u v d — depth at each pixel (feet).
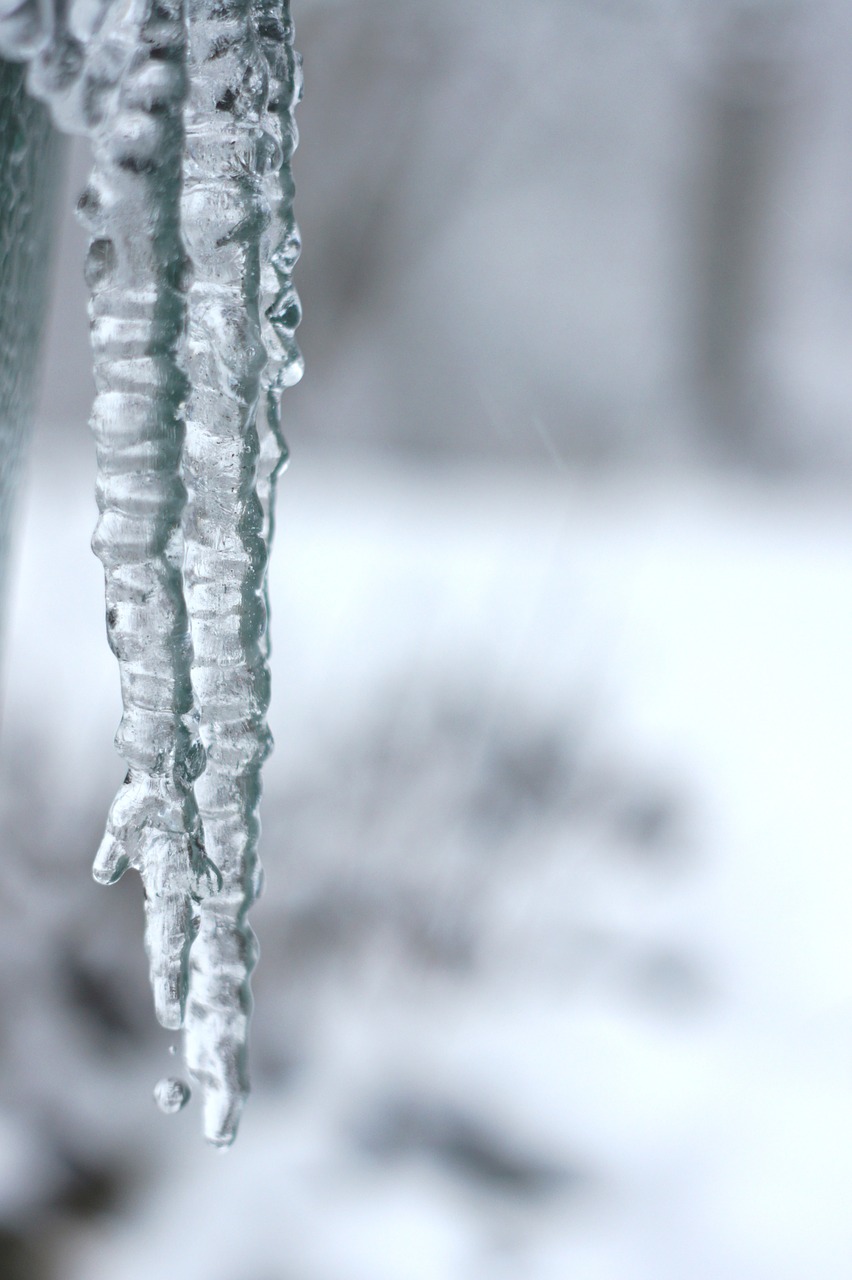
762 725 9.86
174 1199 4.63
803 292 25.55
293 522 15.03
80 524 8.87
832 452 23.67
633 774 7.96
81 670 7.09
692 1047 5.79
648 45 14.62
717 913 6.82
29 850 5.75
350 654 7.84
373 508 16.22
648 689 9.93
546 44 13.32
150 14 2.06
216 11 2.07
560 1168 5.00
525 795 6.73
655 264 23.50
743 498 20.63
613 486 11.98
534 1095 5.36
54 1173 4.61
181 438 2.07
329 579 11.53
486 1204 4.77
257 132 2.07
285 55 2.11
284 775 6.51
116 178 2.06
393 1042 5.65
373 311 12.03
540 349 20.86
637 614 12.00
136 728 2.09
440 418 19.61
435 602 8.82
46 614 7.72
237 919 2.15
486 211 17.85
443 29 11.44
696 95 18.98
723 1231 4.69
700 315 24.02
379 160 11.52
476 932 6.19
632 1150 5.16
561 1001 5.95
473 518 15.85
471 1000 5.99
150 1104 5.06
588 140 19.40
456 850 6.31
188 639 2.09
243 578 2.10
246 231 2.07
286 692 7.31
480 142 12.47
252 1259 4.34
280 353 2.14
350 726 6.77
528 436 19.63
